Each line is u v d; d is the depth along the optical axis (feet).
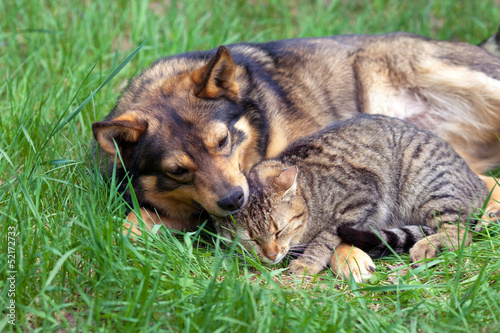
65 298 13.85
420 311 13.94
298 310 13.74
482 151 23.95
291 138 20.75
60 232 15.37
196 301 13.62
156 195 17.78
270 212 16.49
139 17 30.14
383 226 18.90
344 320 13.19
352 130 18.97
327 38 24.18
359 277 15.80
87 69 26.32
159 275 13.48
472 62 22.86
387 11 34.78
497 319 13.44
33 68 26.35
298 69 22.39
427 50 23.17
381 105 23.47
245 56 21.57
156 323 12.96
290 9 35.96
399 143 18.83
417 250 16.49
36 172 17.44
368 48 23.66
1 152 17.79
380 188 18.38
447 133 23.66
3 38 27.43
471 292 14.15
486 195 19.20
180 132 16.38
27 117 20.71
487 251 16.40
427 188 18.17
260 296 13.39
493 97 22.13
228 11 33.35
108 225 15.10
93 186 17.42
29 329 12.91
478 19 32.50
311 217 17.80
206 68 17.04
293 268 16.38
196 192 16.70
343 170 18.08
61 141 20.70
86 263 14.60
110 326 12.63
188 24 31.71
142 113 16.88
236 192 16.10
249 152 18.74
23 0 30.78
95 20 29.94
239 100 18.17
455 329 12.87
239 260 16.87
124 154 17.13
